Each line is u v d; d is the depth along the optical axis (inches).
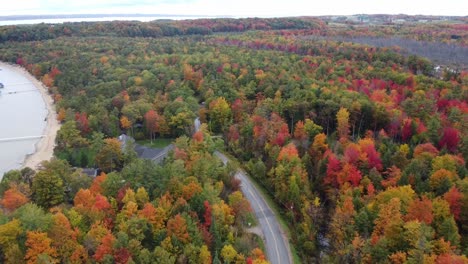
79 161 4938.5
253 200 4367.6
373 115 5310.0
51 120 6958.7
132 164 4069.9
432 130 4685.0
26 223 3026.6
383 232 3260.3
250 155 5064.0
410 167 3858.3
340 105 5418.3
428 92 6087.6
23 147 5930.1
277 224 3998.5
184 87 6914.4
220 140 5393.7
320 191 4229.8
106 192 3774.6
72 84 7687.0
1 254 2925.7
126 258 2920.8
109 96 6599.4
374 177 3949.3
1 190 3875.5
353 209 3550.7
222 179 4271.7
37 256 2851.9
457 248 3061.0
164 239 3152.1
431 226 3230.8
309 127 5068.9
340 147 4596.5
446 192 3459.6
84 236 3147.1
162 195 3668.8
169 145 5713.6
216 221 3464.6
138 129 6018.7
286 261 3506.4
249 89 6594.5
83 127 5546.3
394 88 6486.2
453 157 3996.1
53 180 3750.0
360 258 3120.1
